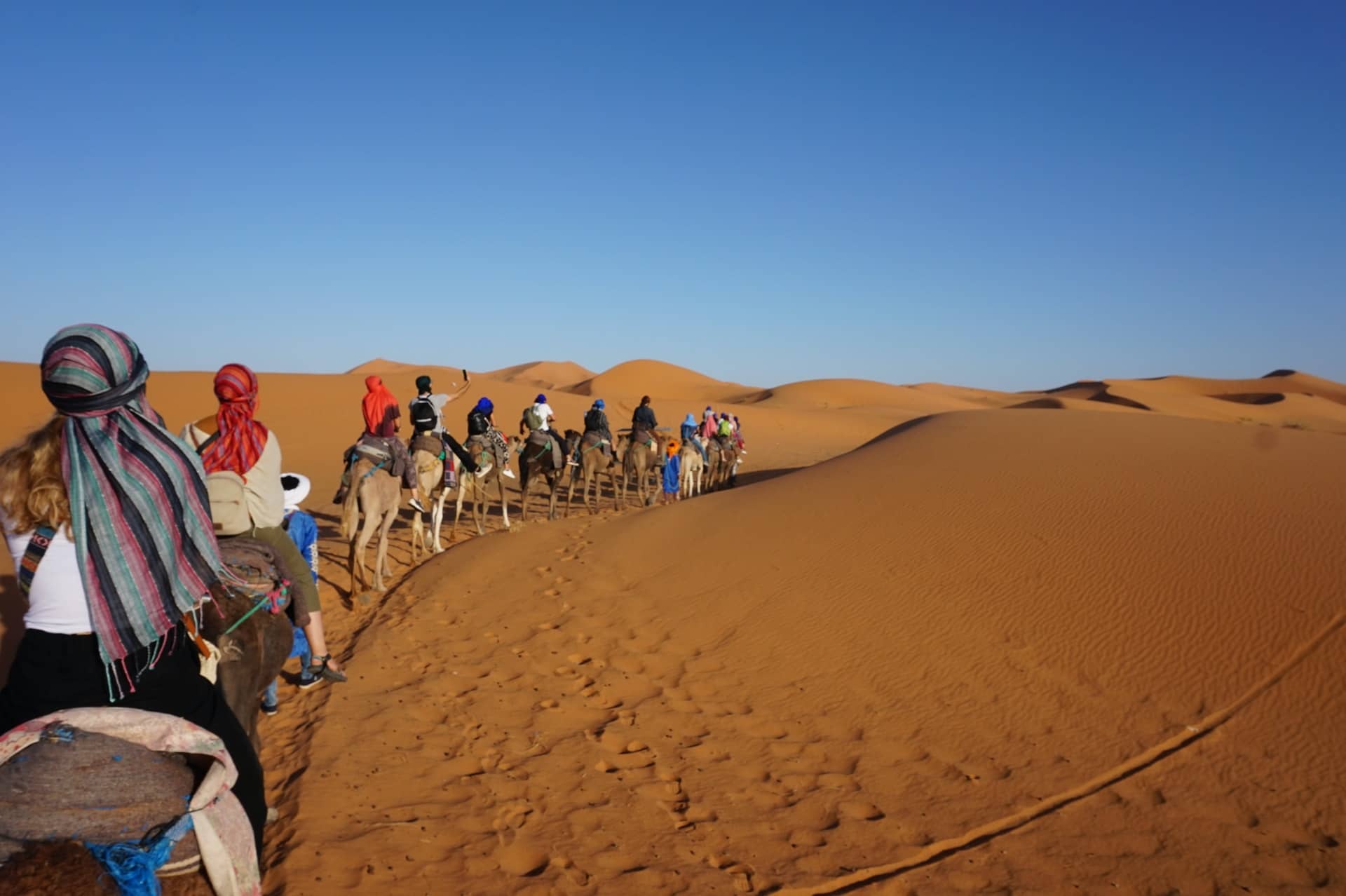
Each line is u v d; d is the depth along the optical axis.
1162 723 8.39
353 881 5.76
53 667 3.22
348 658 9.93
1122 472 14.95
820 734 8.41
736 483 33.88
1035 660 9.56
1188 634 9.65
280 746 7.77
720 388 137.12
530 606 11.68
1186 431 19.97
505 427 52.31
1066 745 8.13
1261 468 15.17
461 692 9.08
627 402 73.31
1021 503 13.67
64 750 3.03
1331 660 8.90
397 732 8.05
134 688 3.35
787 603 11.29
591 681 9.45
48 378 3.19
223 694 4.43
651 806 7.04
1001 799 7.32
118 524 3.21
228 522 5.28
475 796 7.00
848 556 12.46
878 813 7.09
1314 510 12.46
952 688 9.18
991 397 145.25
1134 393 110.44
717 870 6.22
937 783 7.56
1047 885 6.22
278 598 5.12
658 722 8.57
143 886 3.04
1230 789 7.41
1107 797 7.34
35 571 3.22
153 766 3.17
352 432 44.84
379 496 12.13
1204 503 13.00
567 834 6.55
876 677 9.48
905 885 6.18
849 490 15.42
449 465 15.84
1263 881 6.29
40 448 3.22
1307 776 7.50
